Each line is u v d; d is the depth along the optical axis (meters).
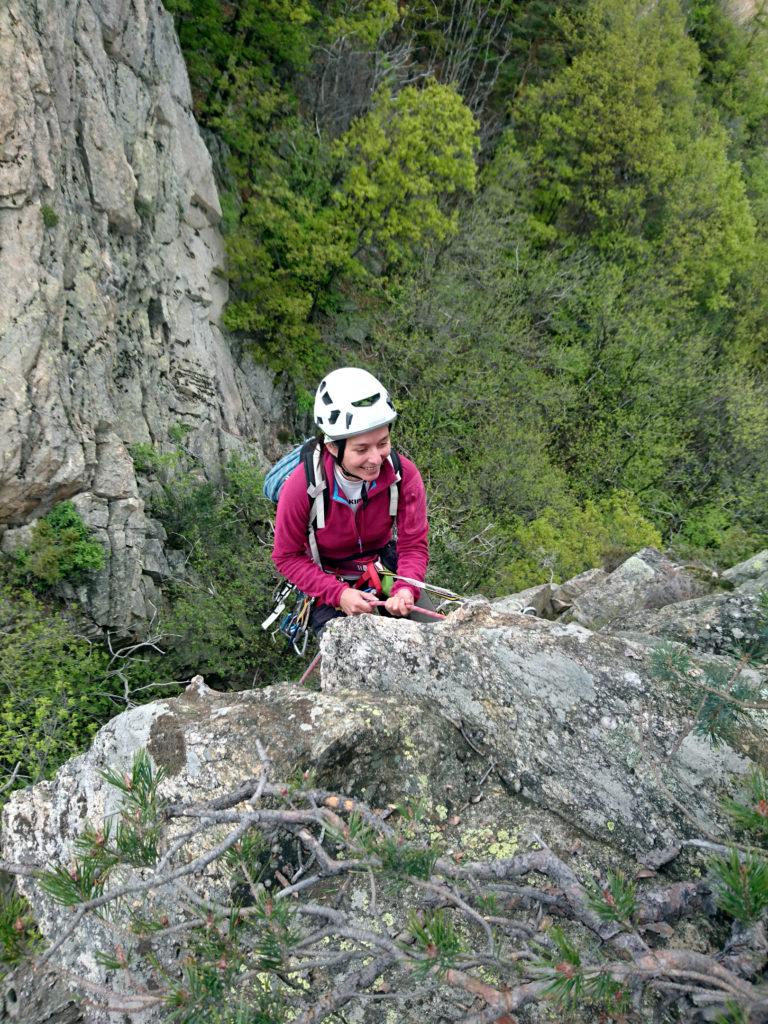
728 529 15.79
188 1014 1.25
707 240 19.20
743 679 1.88
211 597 8.81
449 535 12.21
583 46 19.48
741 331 20.88
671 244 19.31
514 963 1.27
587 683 2.26
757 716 2.17
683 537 15.62
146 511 9.08
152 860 1.39
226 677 8.62
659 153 18.34
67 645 7.41
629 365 16.17
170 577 8.82
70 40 8.62
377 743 2.08
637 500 15.27
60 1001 2.08
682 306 18.95
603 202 19.14
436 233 14.45
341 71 16.42
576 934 1.73
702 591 5.41
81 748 6.55
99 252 8.82
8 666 6.57
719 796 2.01
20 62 7.64
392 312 14.77
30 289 7.54
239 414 11.88
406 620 2.48
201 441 10.39
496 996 1.29
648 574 5.51
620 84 18.16
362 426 2.14
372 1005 1.68
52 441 7.48
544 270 16.77
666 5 20.08
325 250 12.90
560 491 14.07
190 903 1.68
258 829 1.58
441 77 20.55
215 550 9.38
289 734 2.05
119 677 7.59
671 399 16.56
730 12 26.58
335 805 1.47
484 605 2.59
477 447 13.84
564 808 2.08
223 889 1.80
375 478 2.33
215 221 12.32
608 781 2.08
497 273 15.99
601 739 2.15
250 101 13.52
